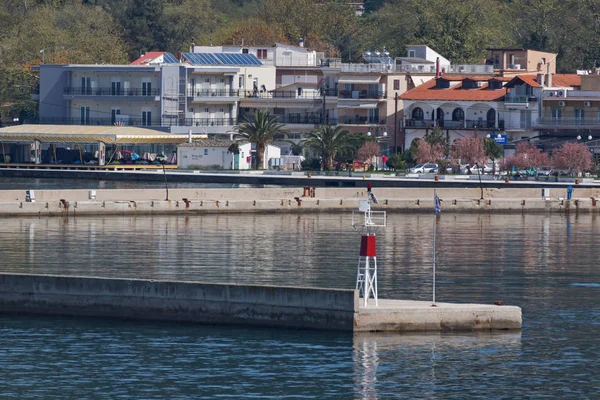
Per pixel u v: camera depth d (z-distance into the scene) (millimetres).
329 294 168500
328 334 168500
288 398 148375
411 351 164500
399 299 195500
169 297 176625
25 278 182875
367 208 170000
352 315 167750
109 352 165000
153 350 165500
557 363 161875
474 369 158375
